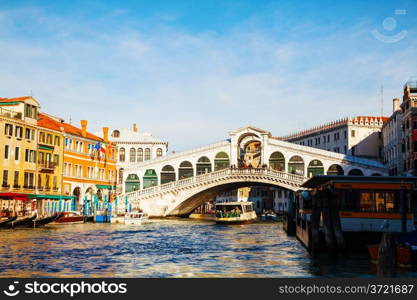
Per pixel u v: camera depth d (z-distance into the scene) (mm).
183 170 64188
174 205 59594
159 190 59750
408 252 20000
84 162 58219
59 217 45188
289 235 38250
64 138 53906
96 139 61406
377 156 73625
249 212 57906
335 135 77875
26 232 36500
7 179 44969
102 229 41406
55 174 52125
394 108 61156
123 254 24984
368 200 25703
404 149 52219
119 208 58781
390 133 61281
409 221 25281
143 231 40219
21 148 46781
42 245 27875
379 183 25672
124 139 75562
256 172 57375
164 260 23094
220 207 56656
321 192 24750
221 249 27688
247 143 66375
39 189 49250
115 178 66188
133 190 64812
